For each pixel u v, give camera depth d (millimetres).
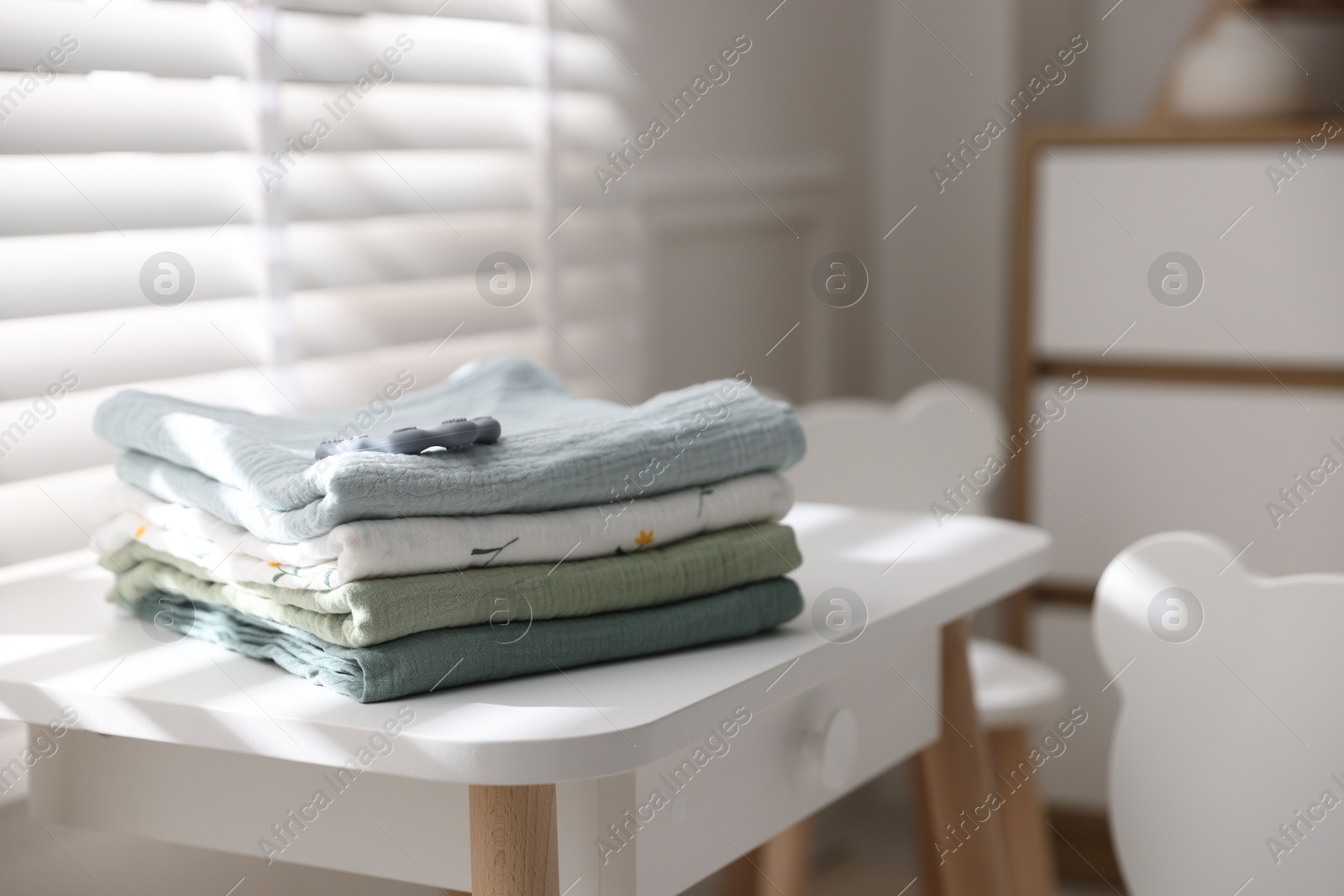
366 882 1200
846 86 2082
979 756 1022
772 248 1944
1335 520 1835
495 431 750
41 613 860
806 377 2055
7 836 927
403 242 1309
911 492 1722
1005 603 2010
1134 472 1931
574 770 622
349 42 1220
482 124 1386
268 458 727
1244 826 991
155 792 796
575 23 1503
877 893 1892
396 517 691
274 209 1154
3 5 938
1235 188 1827
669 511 783
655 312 1690
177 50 1059
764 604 802
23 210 960
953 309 2182
